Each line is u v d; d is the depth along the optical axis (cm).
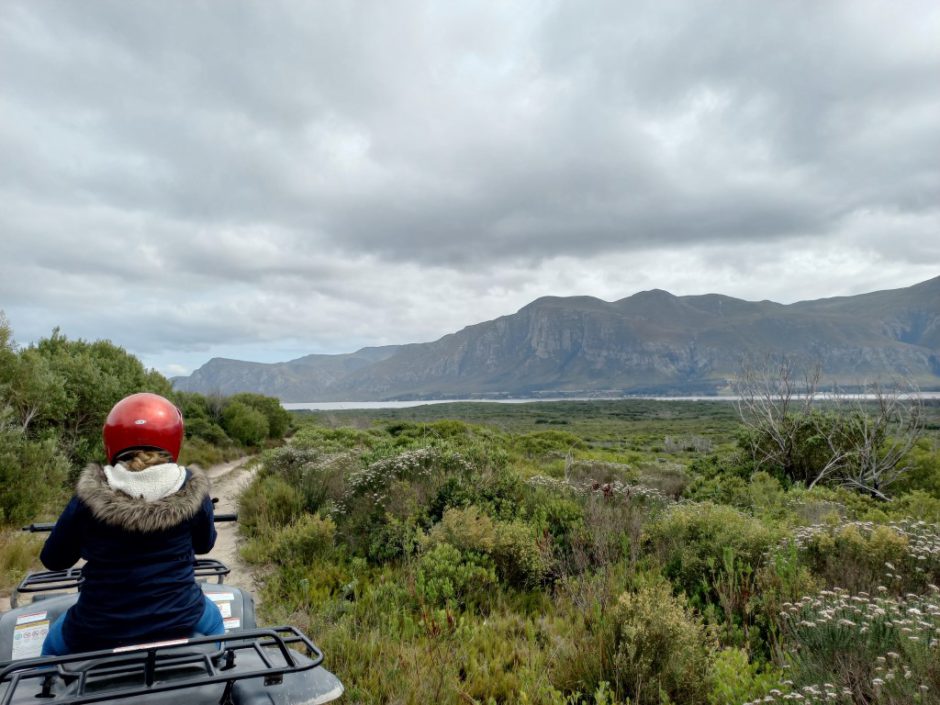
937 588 529
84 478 270
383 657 502
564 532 868
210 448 2709
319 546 854
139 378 2103
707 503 873
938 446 1689
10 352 1279
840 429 1603
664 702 415
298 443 2258
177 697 249
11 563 805
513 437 3719
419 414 14350
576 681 464
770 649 501
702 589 642
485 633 561
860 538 662
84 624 260
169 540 275
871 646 428
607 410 15988
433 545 786
